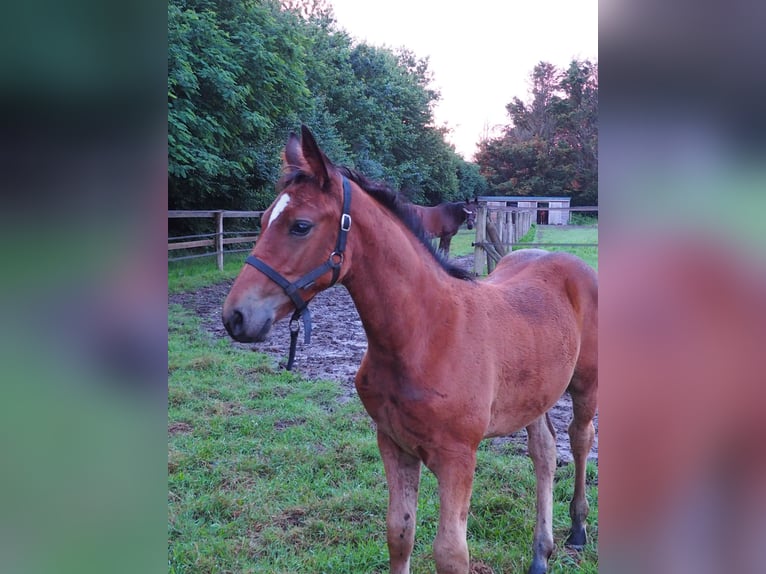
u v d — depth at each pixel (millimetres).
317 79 22922
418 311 2090
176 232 13727
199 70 10867
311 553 2939
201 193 13305
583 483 3033
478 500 3402
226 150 12984
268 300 1910
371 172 24234
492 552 2924
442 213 13461
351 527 3154
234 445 4074
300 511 3303
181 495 3443
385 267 2049
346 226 1986
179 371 5637
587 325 2959
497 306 2471
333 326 7852
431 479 3674
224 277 11039
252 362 6066
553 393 2629
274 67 13273
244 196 15555
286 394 5172
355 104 25109
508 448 4168
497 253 9250
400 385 2086
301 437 4262
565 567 2877
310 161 1960
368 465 3852
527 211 18734
